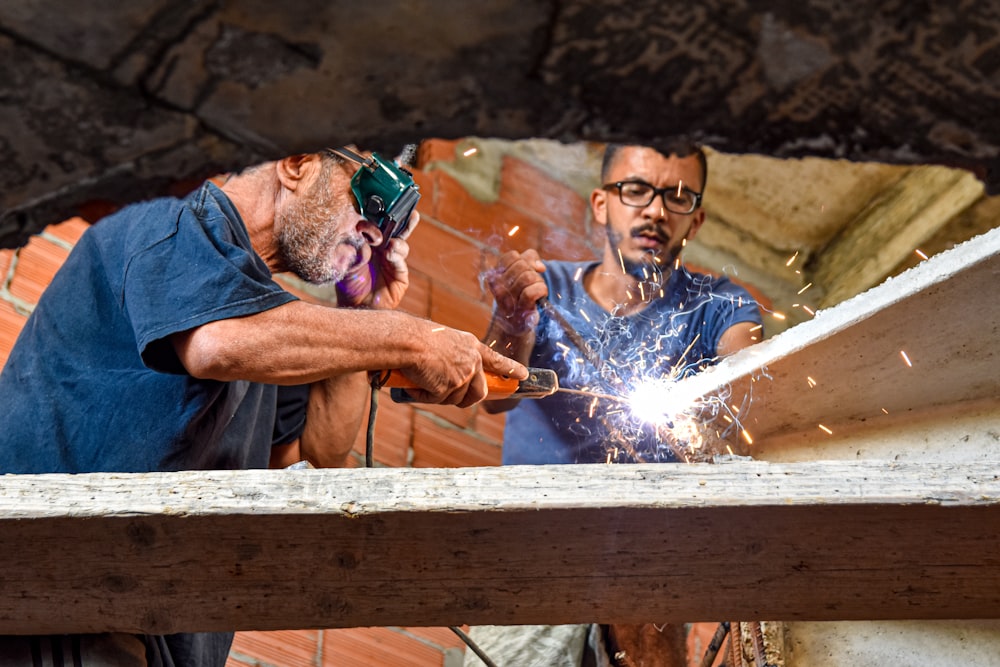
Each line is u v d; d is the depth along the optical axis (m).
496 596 1.86
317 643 3.83
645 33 1.15
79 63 1.17
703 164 3.82
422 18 1.14
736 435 2.79
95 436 2.41
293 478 1.79
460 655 4.01
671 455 3.28
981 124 1.23
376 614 1.90
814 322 2.45
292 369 2.53
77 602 1.90
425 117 1.26
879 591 1.86
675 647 3.05
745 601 1.88
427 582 1.84
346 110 1.24
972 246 2.18
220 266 2.54
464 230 5.22
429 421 4.63
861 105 1.22
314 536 1.77
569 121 1.27
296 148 1.30
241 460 2.65
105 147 1.27
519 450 3.46
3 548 1.81
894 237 5.53
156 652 2.28
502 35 1.16
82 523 1.77
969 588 1.85
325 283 3.07
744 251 5.79
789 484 1.75
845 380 2.47
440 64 1.19
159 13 1.12
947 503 1.71
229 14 1.13
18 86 1.19
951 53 1.15
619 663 3.00
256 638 3.75
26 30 1.14
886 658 2.34
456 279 5.08
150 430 2.42
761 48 1.17
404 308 4.85
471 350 2.81
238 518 1.75
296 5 1.12
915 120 1.23
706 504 1.72
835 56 1.17
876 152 1.28
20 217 1.37
